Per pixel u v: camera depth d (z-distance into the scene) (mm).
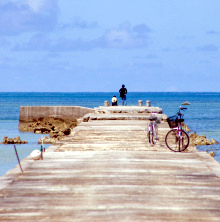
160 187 22578
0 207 18781
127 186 22750
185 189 22156
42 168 27719
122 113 84438
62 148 38031
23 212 18062
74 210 18328
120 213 17891
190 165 29203
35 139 102562
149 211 18188
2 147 85750
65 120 121625
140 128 55938
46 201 19750
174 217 17391
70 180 24156
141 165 29141
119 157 32594
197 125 164500
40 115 125125
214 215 17703
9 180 24078
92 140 44031
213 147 89062
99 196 20641
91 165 29000
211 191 21750
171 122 37188
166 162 30406
